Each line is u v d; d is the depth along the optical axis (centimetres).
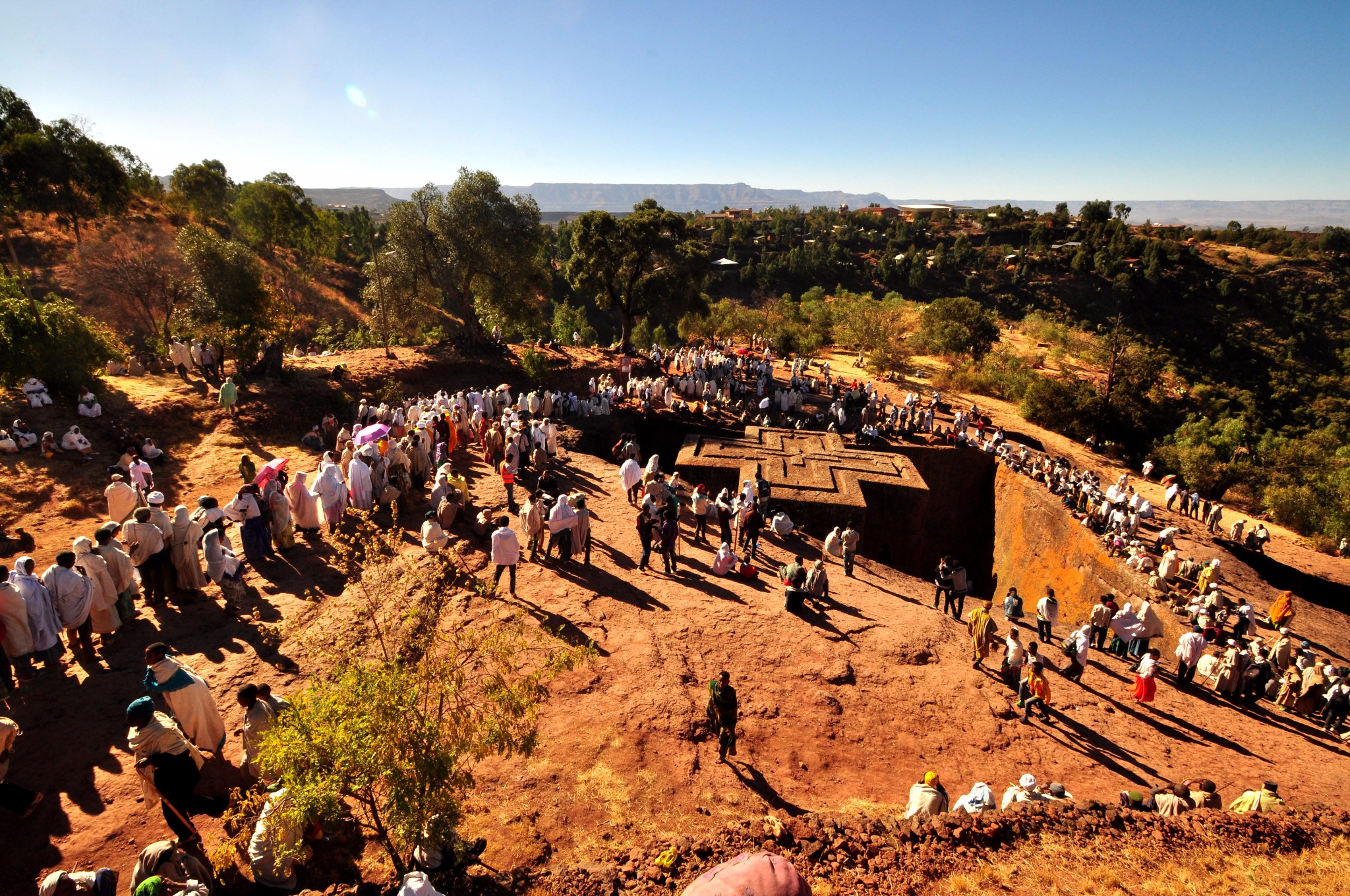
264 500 1277
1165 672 1478
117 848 657
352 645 656
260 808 625
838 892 648
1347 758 1220
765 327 5525
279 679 932
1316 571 2545
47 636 864
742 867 374
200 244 2355
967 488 3117
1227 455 4122
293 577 1217
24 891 601
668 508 1502
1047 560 2536
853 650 1284
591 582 1374
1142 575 2027
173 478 1719
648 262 4125
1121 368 4188
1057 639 1592
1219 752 1167
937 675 1248
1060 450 3625
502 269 3481
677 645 1191
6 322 1870
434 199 3375
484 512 1500
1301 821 873
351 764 515
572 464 2241
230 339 2375
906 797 915
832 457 2680
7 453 1622
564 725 942
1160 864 745
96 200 4859
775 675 1161
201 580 1173
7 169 4397
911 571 2530
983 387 4656
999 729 1113
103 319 3978
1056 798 881
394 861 609
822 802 877
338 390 2508
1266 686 1429
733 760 930
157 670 726
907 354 5209
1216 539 2603
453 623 1125
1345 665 1773
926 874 686
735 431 3108
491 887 602
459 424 2216
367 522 842
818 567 1466
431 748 544
